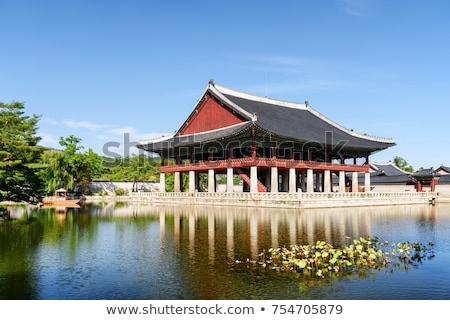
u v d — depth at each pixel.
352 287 16.31
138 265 20.05
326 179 71.81
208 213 48.69
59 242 27.36
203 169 71.94
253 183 61.00
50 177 82.06
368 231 31.25
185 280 17.31
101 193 99.56
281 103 87.69
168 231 32.25
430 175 80.75
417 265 19.86
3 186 38.09
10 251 24.11
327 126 86.06
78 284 16.97
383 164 108.62
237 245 25.06
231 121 70.00
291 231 30.88
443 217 43.47
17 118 40.56
